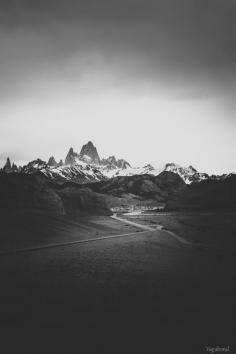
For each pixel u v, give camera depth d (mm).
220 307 24656
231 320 22000
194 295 27812
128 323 21484
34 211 99562
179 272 37531
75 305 25078
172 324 21438
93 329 20609
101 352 17781
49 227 80625
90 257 49031
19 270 38656
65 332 20109
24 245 59594
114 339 19266
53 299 26688
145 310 24016
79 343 18703
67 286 30859
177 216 196250
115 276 35312
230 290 29438
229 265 42375
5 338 19406
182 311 23812
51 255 50594
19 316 22797
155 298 27000
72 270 38719
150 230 103875
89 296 27531
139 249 58719
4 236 64062
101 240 73875
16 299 26625
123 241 72312
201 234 90000
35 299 26688
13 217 82812
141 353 17609
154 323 21516
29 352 17781
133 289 29719
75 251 55375
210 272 37594
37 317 22656
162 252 55000
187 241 72938
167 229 107938
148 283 32000
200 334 19750
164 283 32062
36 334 19938
